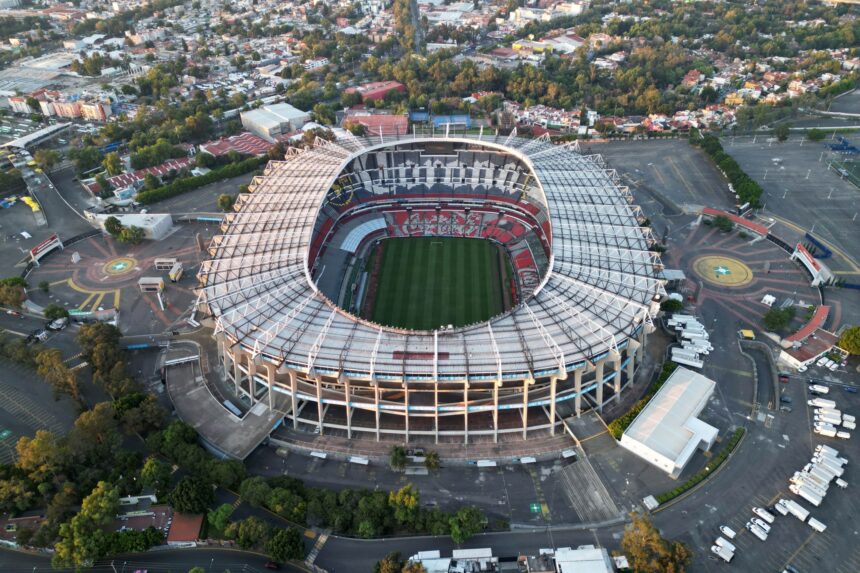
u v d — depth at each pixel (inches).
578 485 5585.6
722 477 5639.8
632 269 7130.9
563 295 6717.5
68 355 7381.9
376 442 6053.2
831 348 7140.8
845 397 6525.6
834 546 5024.6
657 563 4566.9
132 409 5954.7
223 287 6870.1
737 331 7593.5
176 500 5142.7
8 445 6112.2
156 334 7647.6
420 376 5615.2
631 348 6245.1
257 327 6210.6
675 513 5295.3
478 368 5659.5
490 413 6323.8
